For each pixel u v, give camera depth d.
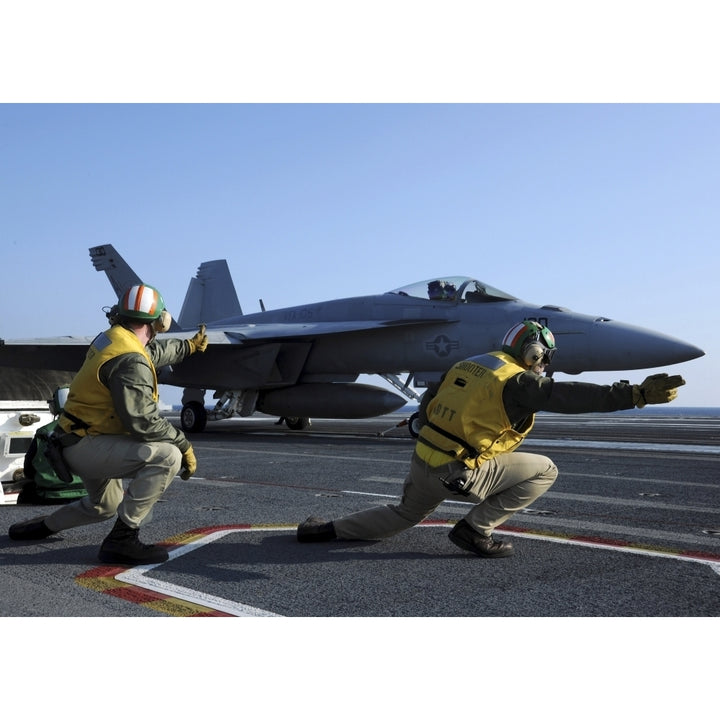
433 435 3.93
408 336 15.44
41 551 4.25
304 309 17.94
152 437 3.80
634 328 13.30
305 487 7.09
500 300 15.05
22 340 15.67
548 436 16.25
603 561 3.97
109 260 23.67
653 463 9.43
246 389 17.61
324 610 3.11
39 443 6.09
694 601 3.22
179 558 4.06
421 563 3.95
